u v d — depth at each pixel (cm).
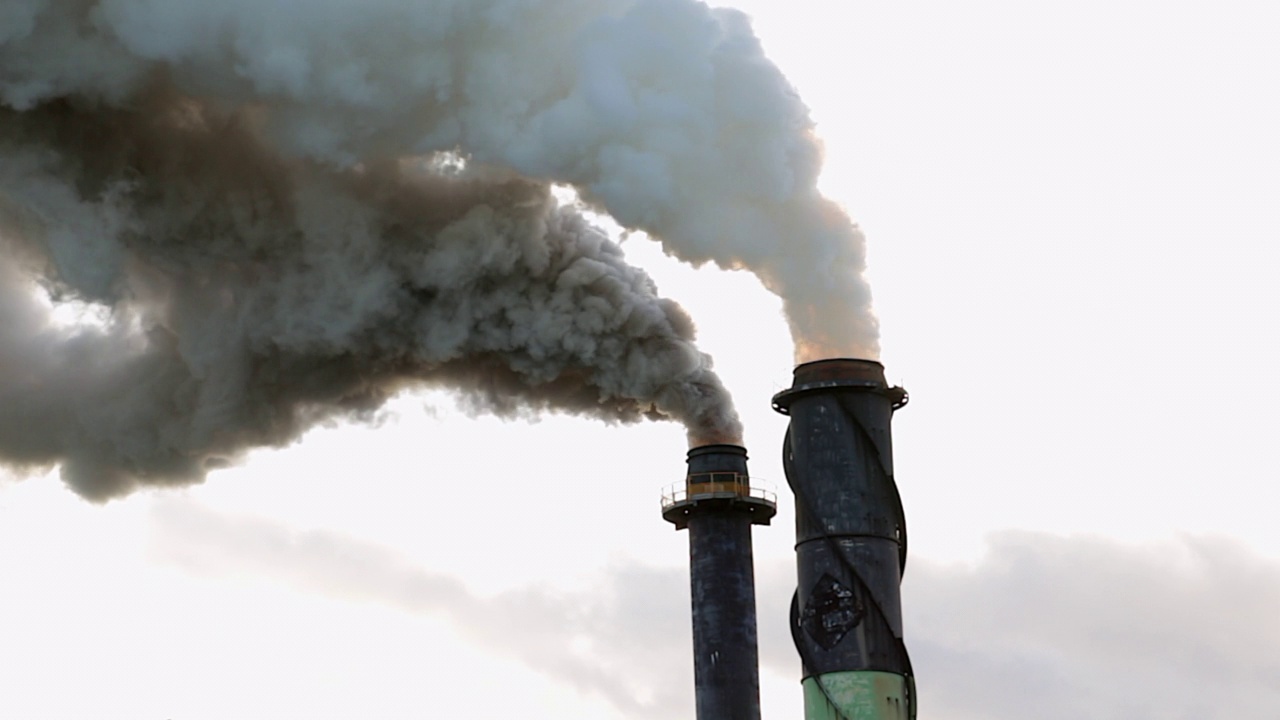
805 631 6950
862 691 6819
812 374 7138
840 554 6938
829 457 7031
